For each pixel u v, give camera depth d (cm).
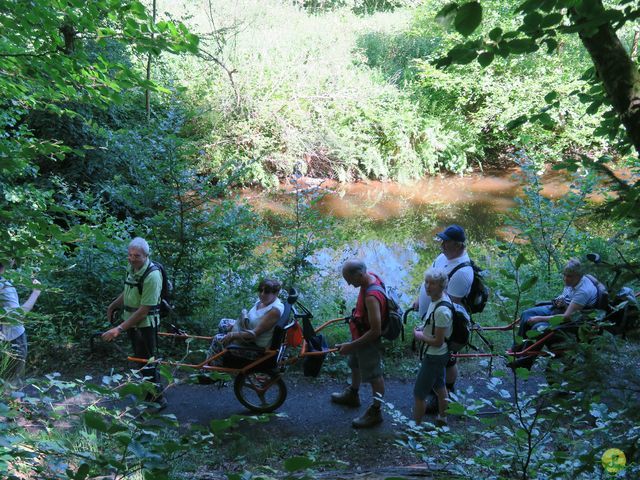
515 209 969
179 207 756
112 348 699
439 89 1983
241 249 804
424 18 2094
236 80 1644
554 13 219
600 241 829
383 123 1856
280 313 558
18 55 385
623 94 205
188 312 756
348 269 546
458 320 511
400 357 732
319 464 199
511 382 649
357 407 614
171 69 1542
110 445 341
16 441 221
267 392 643
